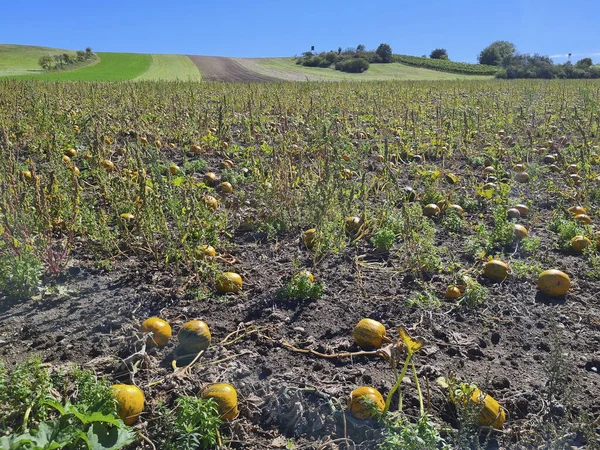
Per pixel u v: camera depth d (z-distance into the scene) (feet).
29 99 35.40
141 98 41.78
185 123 31.12
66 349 9.84
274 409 8.29
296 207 16.51
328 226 14.76
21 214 12.65
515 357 9.98
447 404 8.46
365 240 15.75
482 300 11.91
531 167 22.53
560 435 7.55
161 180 13.38
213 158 25.68
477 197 19.86
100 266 13.35
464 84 82.17
